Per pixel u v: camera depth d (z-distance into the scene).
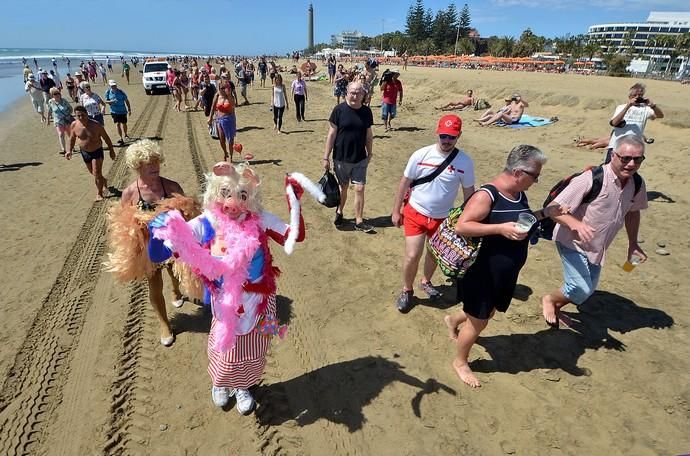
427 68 44.91
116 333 3.93
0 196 7.59
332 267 5.14
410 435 2.93
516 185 2.69
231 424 3.00
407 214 3.97
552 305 3.94
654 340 3.81
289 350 3.74
